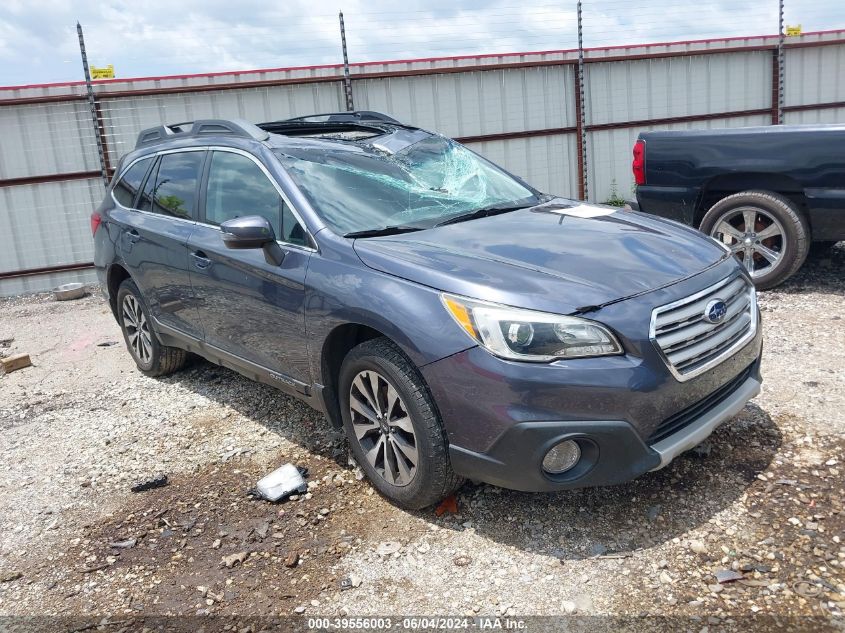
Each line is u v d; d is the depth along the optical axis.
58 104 10.28
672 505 3.15
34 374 6.16
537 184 13.09
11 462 4.30
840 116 14.58
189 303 4.46
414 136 4.70
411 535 3.13
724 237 6.45
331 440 4.09
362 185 3.91
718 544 2.87
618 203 13.58
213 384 5.25
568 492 3.32
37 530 3.48
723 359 3.08
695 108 13.78
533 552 2.94
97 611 2.82
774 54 13.99
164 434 4.45
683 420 2.98
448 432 2.96
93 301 9.27
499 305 2.83
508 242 3.38
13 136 10.19
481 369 2.81
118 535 3.35
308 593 2.82
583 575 2.78
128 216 5.13
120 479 3.92
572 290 2.88
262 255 3.77
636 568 2.78
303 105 11.34
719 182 6.54
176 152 4.83
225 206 4.20
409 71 11.73
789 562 2.72
